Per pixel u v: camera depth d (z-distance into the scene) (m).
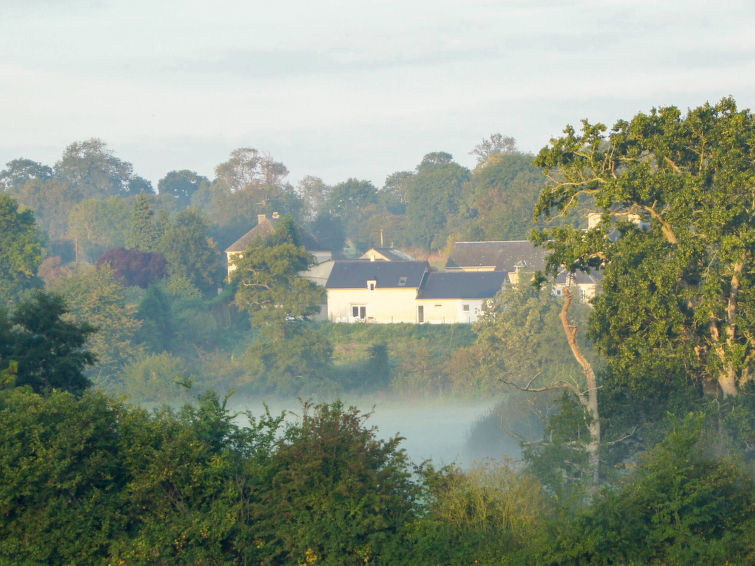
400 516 67.62
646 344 108.75
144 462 70.06
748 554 61.41
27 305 117.38
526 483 72.88
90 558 65.81
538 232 118.81
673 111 112.75
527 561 61.53
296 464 67.50
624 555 63.12
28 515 65.94
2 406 74.31
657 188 109.38
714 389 115.12
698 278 113.12
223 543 67.50
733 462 71.25
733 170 105.75
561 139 117.06
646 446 105.38
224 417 77.50
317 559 64.56
